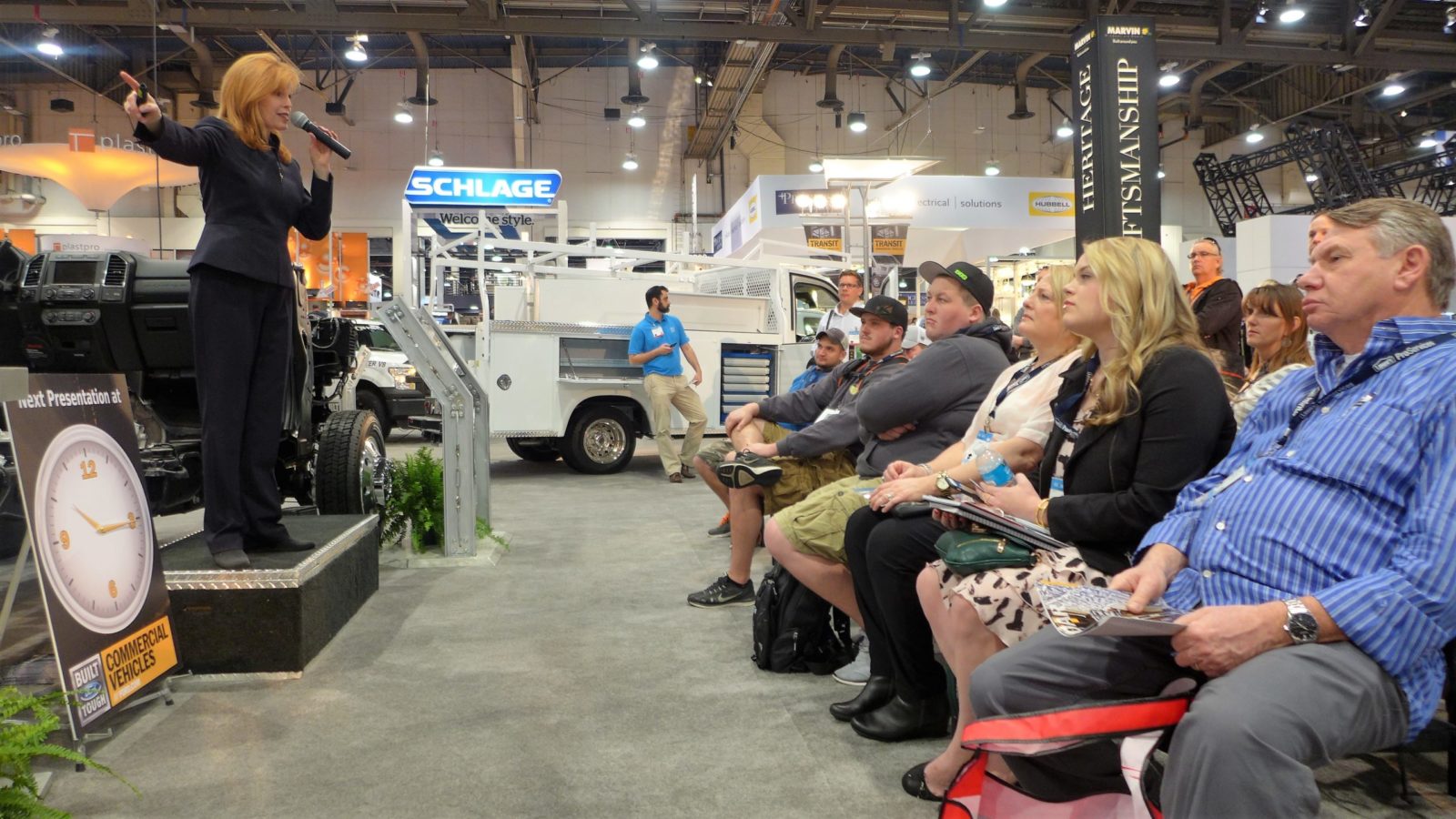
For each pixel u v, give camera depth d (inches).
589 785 87.1
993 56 879.1
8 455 124.8
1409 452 57.2
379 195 874.1
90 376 102.5
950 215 606.9
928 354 115.9
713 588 156.5
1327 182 760.3
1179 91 871.7
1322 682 53.1
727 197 908.0
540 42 861.2
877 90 922.1
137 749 95.4
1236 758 51.1
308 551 126.9
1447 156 737.6
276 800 84.0
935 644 104.9
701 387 345.4
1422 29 698.8
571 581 173.8
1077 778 62.6
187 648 116.1
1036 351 103.1
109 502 101.3
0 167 685.9
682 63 825.5
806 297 376.8
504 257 421.1
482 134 883.4
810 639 120.9
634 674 120.2
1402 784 82.5
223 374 116.5
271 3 631.2
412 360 185.5
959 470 91.7
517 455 392.8
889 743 97.4
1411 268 60.9
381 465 188.9
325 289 608.7
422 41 732.0
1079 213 285.1
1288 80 906.1
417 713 105.7
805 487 146.8
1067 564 72.4
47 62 742.5
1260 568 60.5
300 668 118.1
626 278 356.5
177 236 856.3
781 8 550.3
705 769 90.8
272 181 117.2
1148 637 62.9
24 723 76.3
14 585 88.9
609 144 898.7
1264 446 66.4
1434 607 53.7
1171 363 71.2
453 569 183.6
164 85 826.8
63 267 157.6
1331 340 64.9
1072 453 76.7
